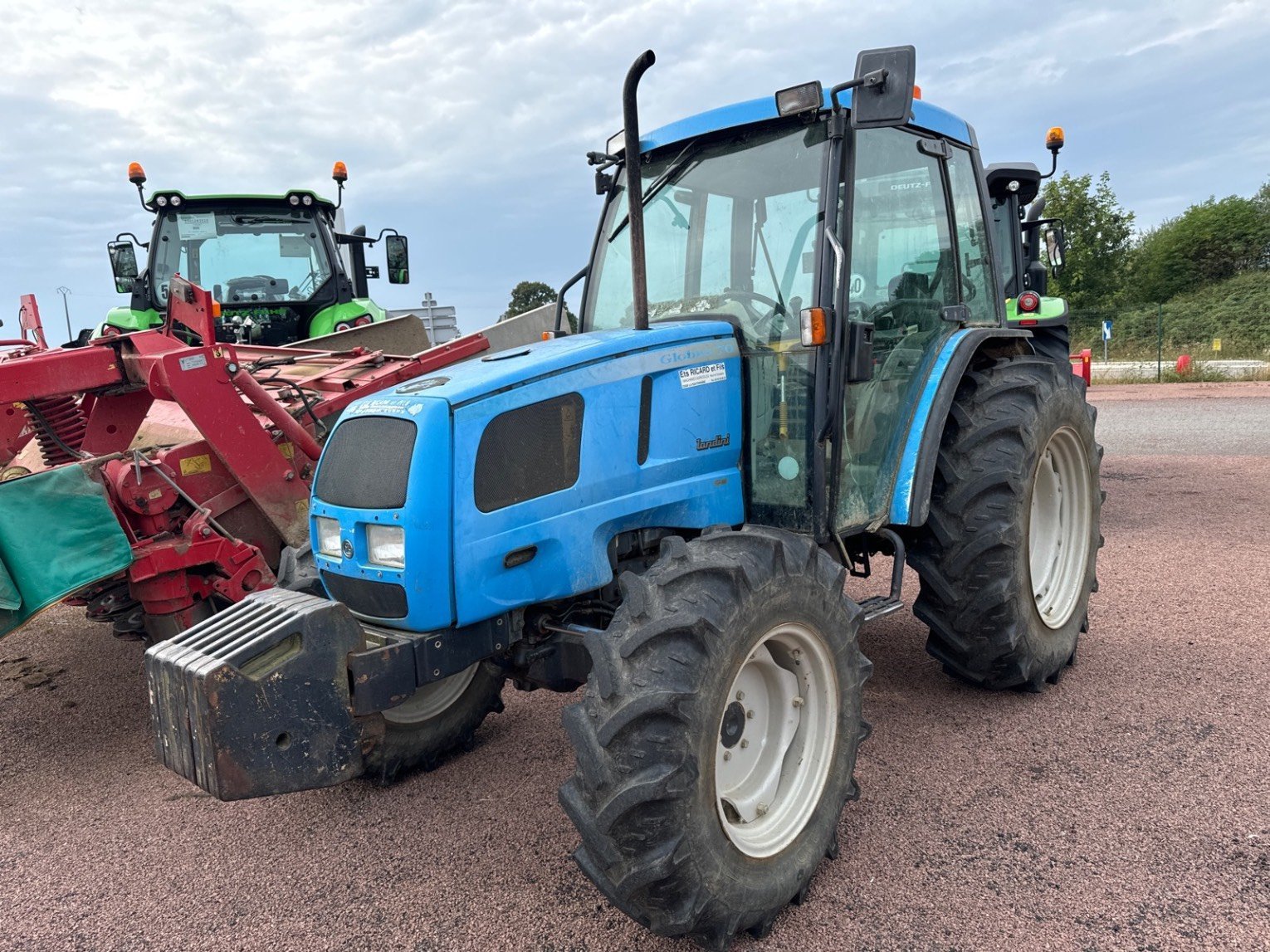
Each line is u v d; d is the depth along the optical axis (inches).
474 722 132.7
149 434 167.9
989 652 131.0
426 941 90.8
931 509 131.5
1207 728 125.2
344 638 88.9
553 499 96.3
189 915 97.6
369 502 93.8
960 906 91.0
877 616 110.0
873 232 121.8
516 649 106.4
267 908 98.2
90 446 166.4
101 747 144.4
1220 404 522.6
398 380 182.1
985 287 152.3
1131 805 107.2
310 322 286.7
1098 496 154.4
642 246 105.7
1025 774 116.3
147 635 145.3
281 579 124.1
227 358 147.4
